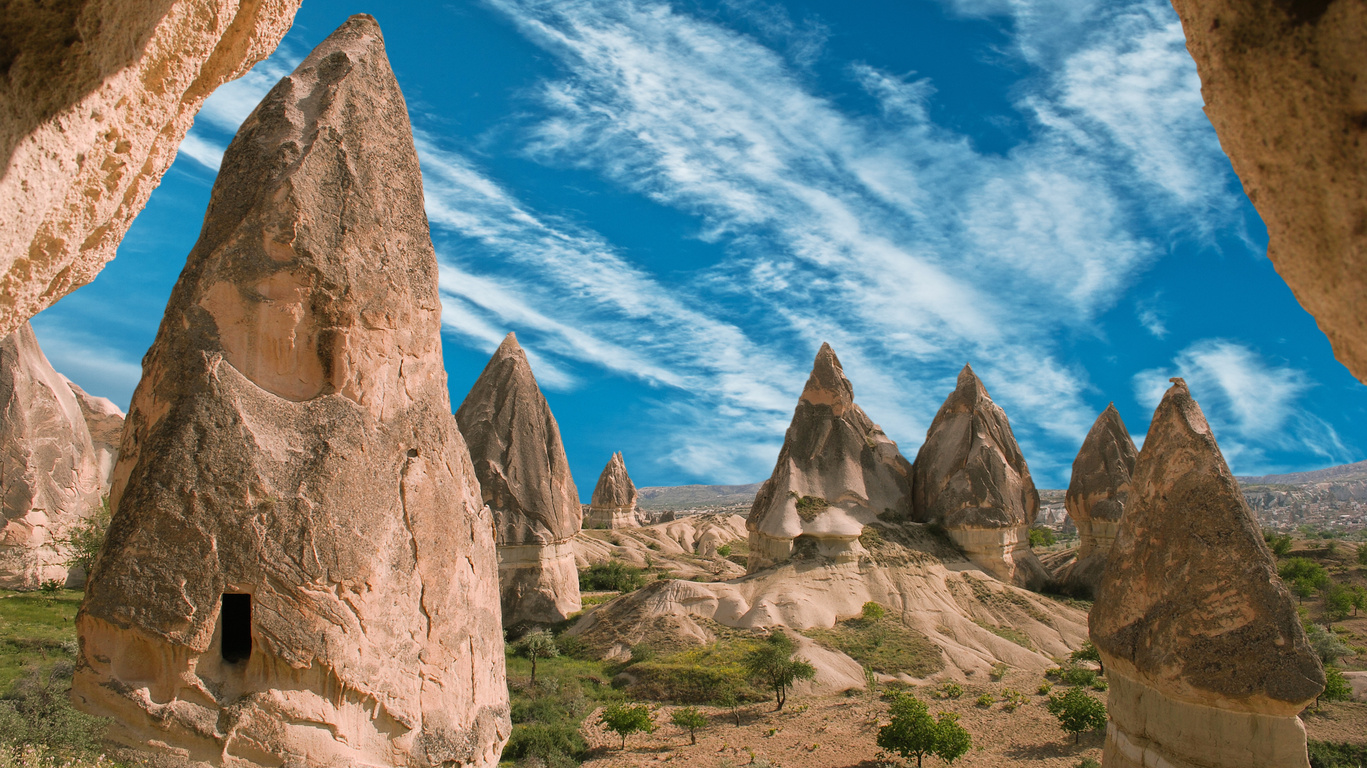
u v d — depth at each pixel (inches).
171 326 347.3
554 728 1023.6
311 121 372.2
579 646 1483.8
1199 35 150.7
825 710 1144.8
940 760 924.6
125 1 177.9
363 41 401.4
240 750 312.5
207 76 247.3
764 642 1392.7
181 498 318.3
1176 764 488.4
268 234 348.2
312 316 350.6
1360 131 127.9
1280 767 458.9
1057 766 888.3
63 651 918.4
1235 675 466.9
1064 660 1451.8
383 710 346.0
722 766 915.4
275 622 320.2
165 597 311.6
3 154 159.8
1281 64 134.7
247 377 342.3
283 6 258.4
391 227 381.1
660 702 1210.6
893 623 1517.0
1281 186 142.6
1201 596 488.7
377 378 366.3
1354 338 139.2
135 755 304.5
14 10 161.0
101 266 217.0
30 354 1549.0
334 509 338.0
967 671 1360.7
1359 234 131.3
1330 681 1055.0
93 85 177.3
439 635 374.9
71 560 1423.5
